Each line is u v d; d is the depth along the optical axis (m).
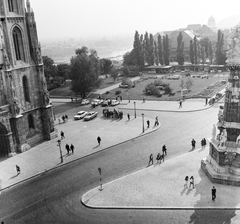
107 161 51.66
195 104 85.94
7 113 54.97
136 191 40.03
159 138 61.00
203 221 32.75
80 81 98.94
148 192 39.56
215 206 35.28
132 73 148.50
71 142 62.00
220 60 153.75
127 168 48.16
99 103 94.25
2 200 40.94
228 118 40.78
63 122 77.25
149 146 57.06
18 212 37.62
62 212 36.81
